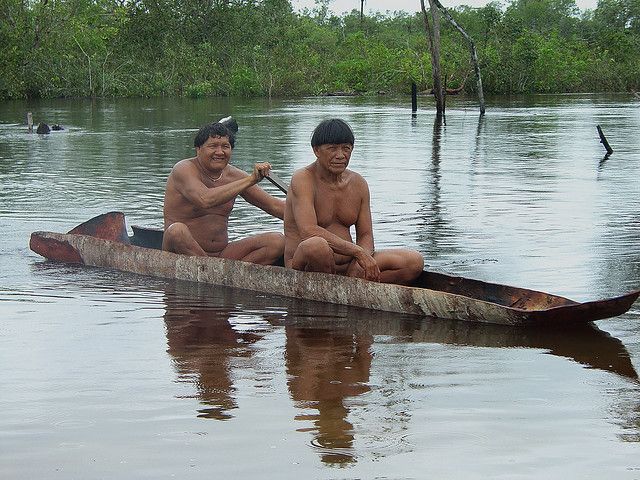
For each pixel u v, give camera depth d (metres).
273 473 3.52
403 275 6.57
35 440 3.84
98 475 3.52
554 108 33.19
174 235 7.29
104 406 4.24
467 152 17.61
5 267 7.62
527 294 6.10
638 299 6.45
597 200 11.34
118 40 48.53
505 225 9.55
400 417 4.10
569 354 5.14
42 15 43.34
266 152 17.17
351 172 6.84
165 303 6.39
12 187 12.38
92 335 5.53
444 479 3.47
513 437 3.87
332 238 6.52
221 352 5.17
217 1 52.53
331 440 3.84
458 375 4.73
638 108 33.00
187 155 16.72
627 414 4.15
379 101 40.69
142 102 40.06
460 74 46.03
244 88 48.12
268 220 9.70
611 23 71.12
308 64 50.84
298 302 6.43
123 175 13.72
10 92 42.25
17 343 5.34
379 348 5.27
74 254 7.78
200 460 3.64
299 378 4.68
